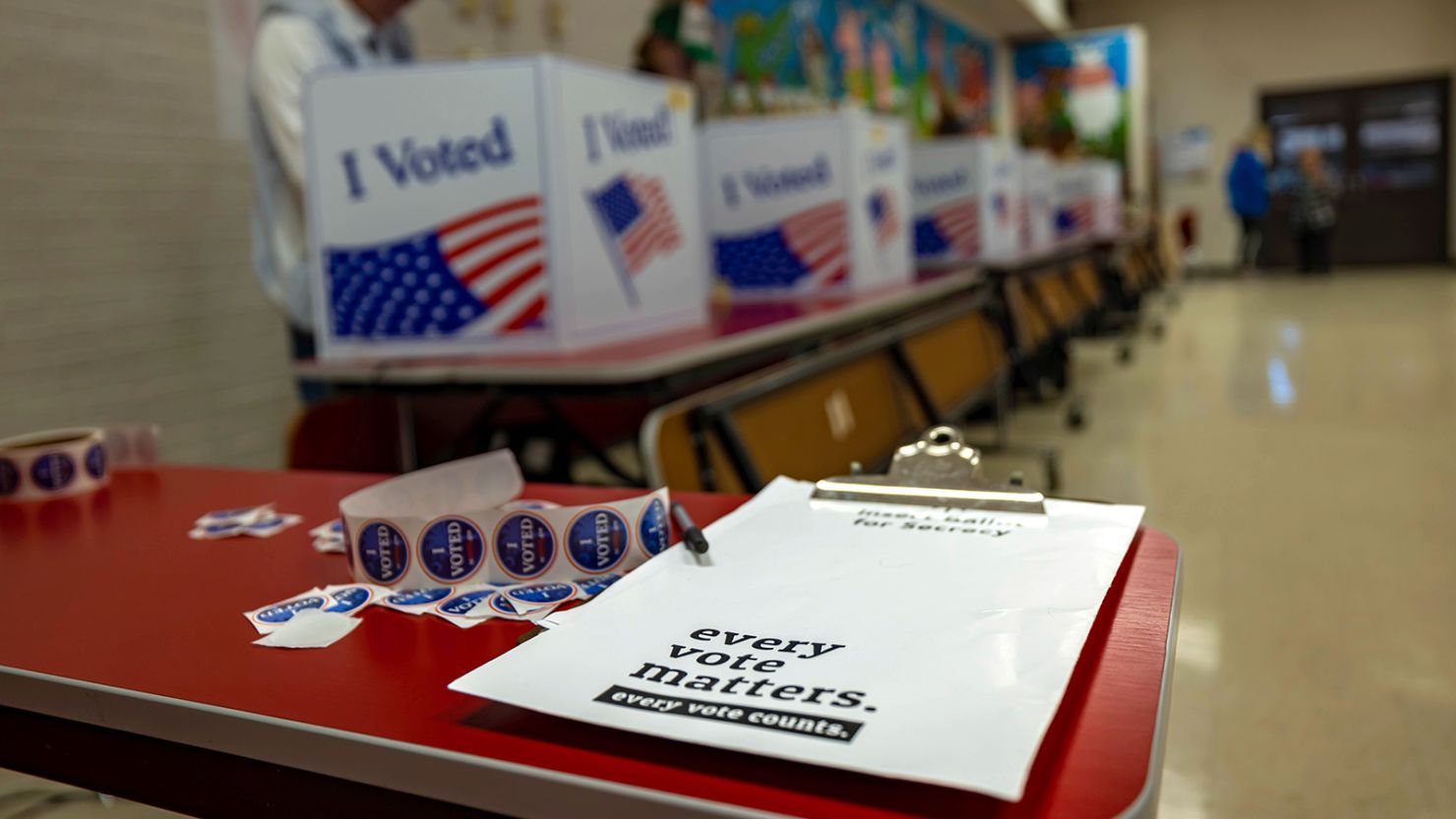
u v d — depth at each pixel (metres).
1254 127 15.02
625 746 0.47
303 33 3.19
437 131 2.04
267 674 0.58
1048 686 0.46
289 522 0.93
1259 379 6.10
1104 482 3.95
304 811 0.52
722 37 7.02
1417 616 2.49
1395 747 1.91
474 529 0.71
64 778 0.59
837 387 2.68
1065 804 0.40
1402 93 14.61
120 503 1.04
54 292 3.00
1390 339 7.34
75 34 3.04
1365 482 3.73
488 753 0.47
